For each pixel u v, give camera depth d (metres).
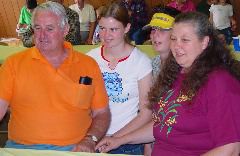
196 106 1.64
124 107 2.28
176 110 1.69
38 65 2.01
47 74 2.01
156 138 1.82
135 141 2.08
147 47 3.58
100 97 2.18
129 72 2.26
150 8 6.83
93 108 2.21
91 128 2.14
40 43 2.02
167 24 2.19
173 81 1.79
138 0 5.90
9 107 2.15
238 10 6.72
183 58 1.67
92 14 6.00
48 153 1.67
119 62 2.26
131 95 2.28
